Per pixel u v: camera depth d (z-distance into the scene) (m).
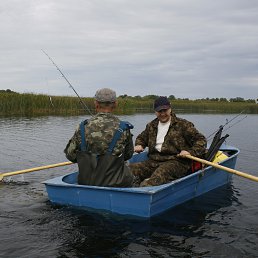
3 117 20.47
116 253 3.20
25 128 14.55
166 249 3.30
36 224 3.86
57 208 4.38
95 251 3.24
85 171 4.23
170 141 5.13
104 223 3.91
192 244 3.42
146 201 3.98
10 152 8.91
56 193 4.49
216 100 41.88
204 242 3.47
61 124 16.39
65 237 3.54
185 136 5.12
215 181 5.54
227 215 4.30
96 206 4.21
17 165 7.40
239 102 40.22
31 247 3.29
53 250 3.24
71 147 4.29
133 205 4.04
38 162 7.75
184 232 3.72
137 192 3.95
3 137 11.75
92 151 4.17
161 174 4.70
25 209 4.35
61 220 3.98
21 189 5.37
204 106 36.59
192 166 5.16
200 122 20.39
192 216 4.23
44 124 16.33
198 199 4.97
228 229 3.83
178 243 3.44
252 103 36.34
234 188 5.65
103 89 4.25
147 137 5.52
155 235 3.62
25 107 23.05
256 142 11.62
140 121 19.34
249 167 7.45
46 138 11.65
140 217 4.05
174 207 4.55
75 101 24.47
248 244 3.44
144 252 3.23
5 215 4.14
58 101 24.06
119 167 4.20
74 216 4.11
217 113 33.53
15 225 3.83
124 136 4.18
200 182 5.04
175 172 4.86
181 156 4.94
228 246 3.39
